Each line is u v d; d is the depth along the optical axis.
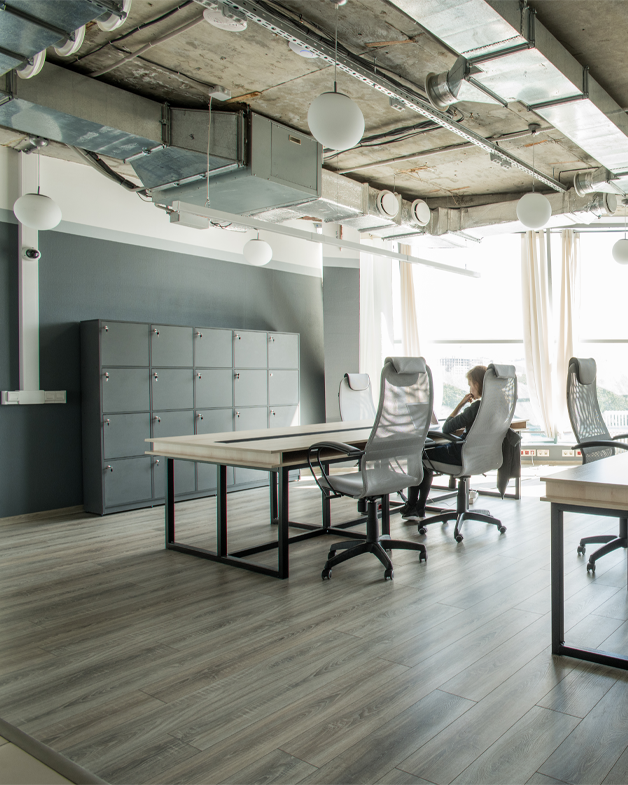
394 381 3.39
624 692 2.23
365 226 6.84
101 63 4.09
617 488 2.31
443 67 4.31
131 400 5.70
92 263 5.86
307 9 3.64
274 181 4.90
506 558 4.02
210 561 4.02
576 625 2.85
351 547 3.81
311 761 1.84
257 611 3.09
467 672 2.40
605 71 4.29
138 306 6.24
